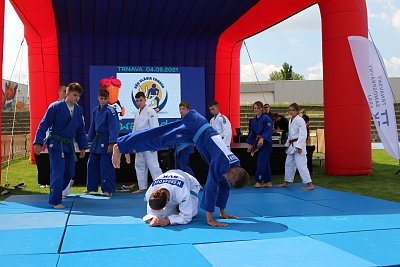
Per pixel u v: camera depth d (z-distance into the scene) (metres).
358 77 8.53
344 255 3.34
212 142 4.45
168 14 11.33
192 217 4.76
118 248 3.55
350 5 8.51
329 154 9.05
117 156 4.87
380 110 8.30
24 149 15.26
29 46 11.58
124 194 6.96
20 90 39.59
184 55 12.89
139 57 12.58
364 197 6.32
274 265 3.11
